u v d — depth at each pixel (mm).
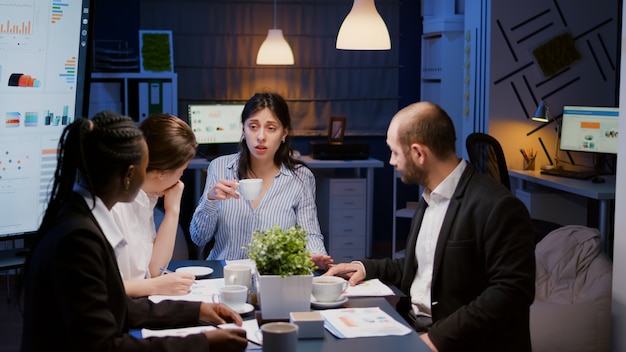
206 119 6980
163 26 7145
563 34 6230
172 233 2779
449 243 2459
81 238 1747
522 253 2340
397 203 7625
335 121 6996
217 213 3240
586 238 4363
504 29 6172
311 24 7309
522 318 2400
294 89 7355
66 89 2951
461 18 6801
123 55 6770
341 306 2328
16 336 4621
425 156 2484
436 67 6992
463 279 2451
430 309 2574
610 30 6281
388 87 7441
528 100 6250
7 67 2818
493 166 5070
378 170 7582
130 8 7090
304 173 3361
